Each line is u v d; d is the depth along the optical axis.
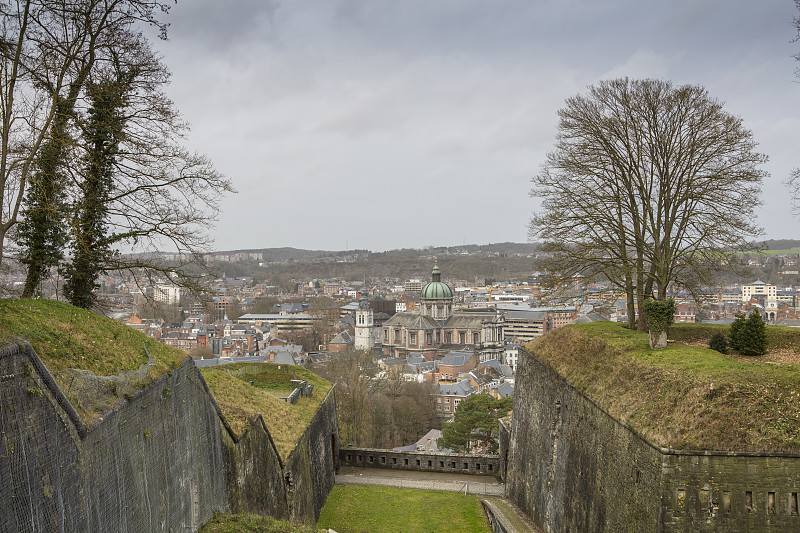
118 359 22.47
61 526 16.92
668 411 26.44
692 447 24.52
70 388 18.77
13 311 21.05
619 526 28.52
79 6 29.05
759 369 26.95
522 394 49.19
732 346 33.59
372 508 50.22
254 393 46.06
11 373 15.55
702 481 24.38
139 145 31.52
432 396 130.25
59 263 30.88
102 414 19.52
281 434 42.22
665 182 41.09
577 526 34.44
